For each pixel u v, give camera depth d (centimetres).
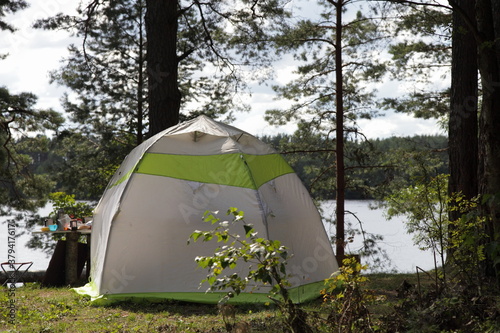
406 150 1816
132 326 667
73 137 2375
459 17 1177
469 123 1184
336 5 1767
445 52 1878
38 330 648
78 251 1120
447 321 520
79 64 2220
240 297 787
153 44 1352
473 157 1181
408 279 1021
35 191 2170
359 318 506
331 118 1942
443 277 596
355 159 1828
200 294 801
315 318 541
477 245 596
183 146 870
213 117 2372
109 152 2369
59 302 817
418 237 647
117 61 2309
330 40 1855
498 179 653
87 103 2312
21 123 2045
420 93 1917
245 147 880
